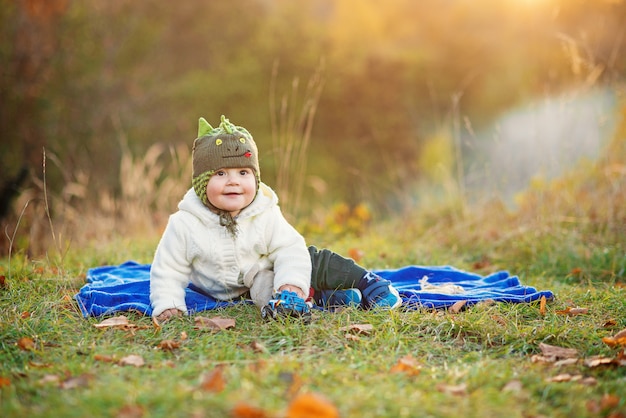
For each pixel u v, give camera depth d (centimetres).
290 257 367
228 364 282
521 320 359
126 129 1260
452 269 463
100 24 1294
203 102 1398
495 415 241
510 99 1373
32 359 298
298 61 1422
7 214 786
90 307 369
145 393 243
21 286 407
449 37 1478
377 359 295
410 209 739
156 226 727
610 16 927
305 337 320
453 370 283
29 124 1120
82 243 644
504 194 695
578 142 669
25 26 1141
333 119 1455
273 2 1481
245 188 363
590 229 580
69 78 1211
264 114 1410
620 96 656
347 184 1411
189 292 385
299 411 227
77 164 1073
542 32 1203
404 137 1459
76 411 232
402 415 236
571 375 285
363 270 379
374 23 1465
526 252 546
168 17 1439
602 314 376
